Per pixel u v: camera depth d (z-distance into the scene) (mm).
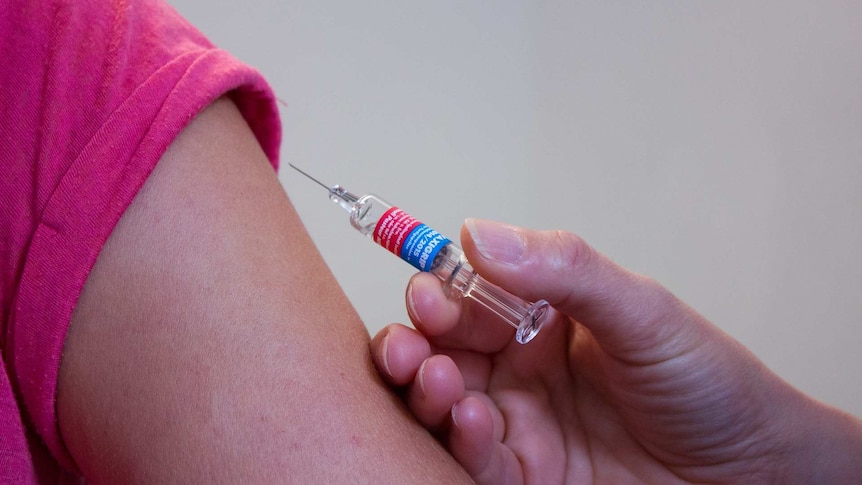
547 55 451
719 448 256
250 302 197
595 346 255
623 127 422
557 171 453
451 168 451
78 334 194
